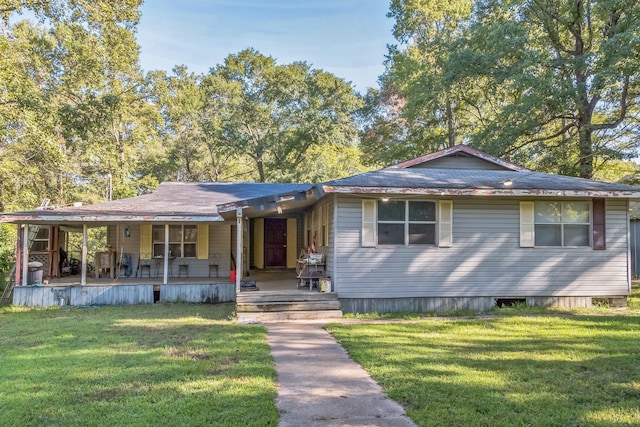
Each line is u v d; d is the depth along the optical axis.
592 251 11.59
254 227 18.31
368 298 10.85
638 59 14.52
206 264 15.27
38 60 19.77
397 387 5.07
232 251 15.57
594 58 16.23
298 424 4.08
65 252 17.42
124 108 25.47
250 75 36.25
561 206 11.62
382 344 7.29
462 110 25.70
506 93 20.67
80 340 7.74
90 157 25.19
